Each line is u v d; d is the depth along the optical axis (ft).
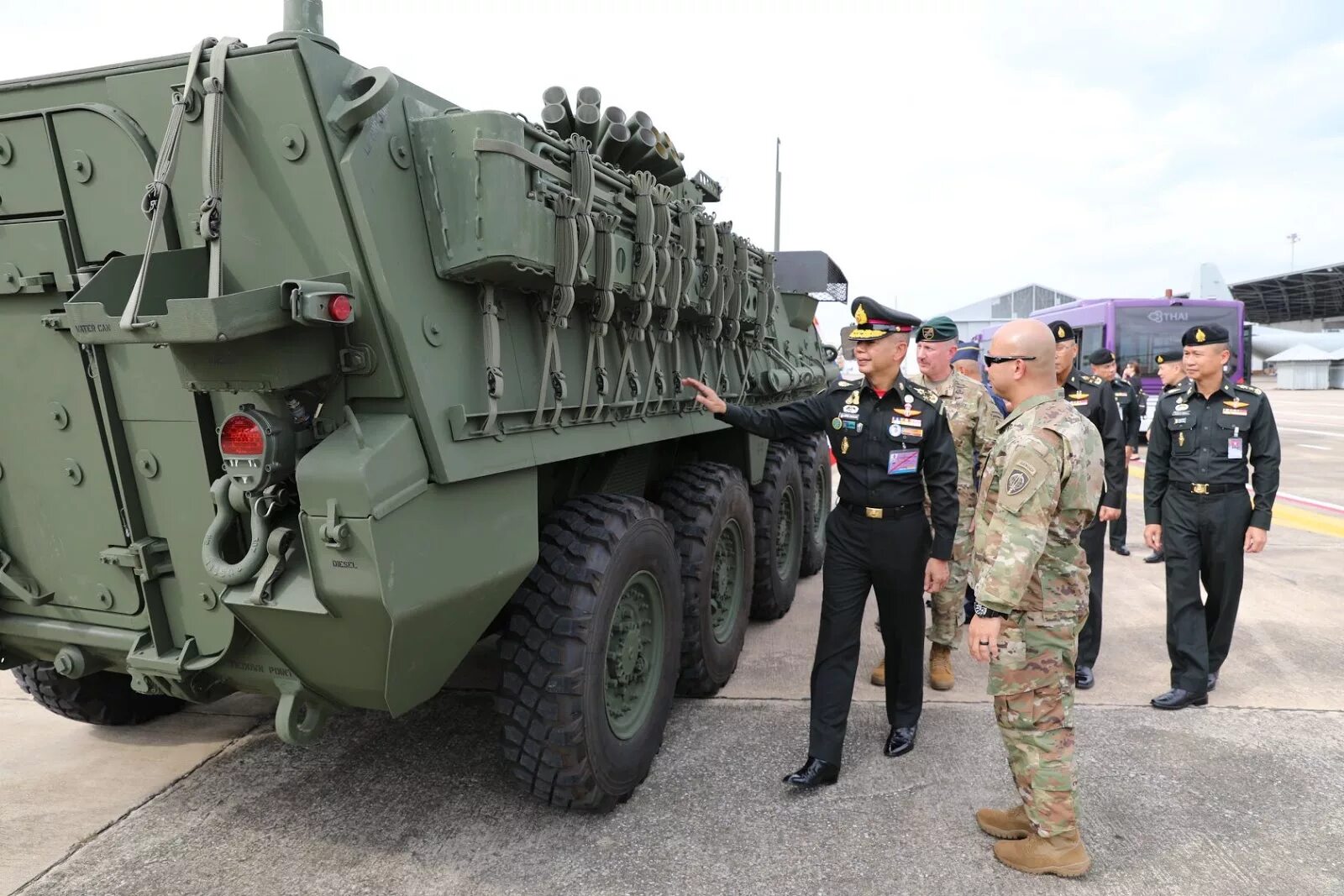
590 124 10.41
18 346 7.98
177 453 7.65
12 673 14.43
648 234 9.57
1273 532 26.37
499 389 7.64
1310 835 9.27
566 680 8.58
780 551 16.94
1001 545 8.11
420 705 12.69
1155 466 13.52
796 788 10.18
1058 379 13.51
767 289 14.78
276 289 6.05
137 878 8.39
